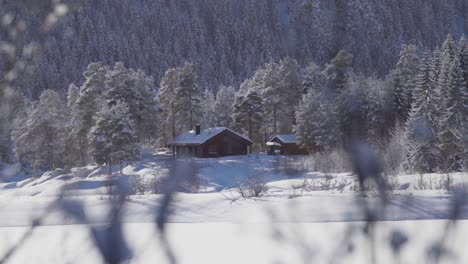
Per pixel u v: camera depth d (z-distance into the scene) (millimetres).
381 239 1667
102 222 1602
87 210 1598
